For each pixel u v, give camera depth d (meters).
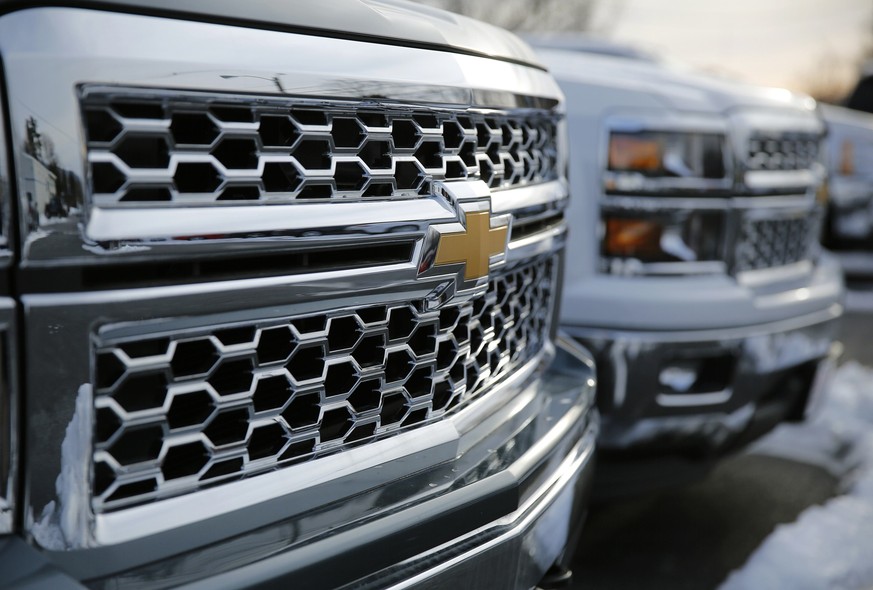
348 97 1.04
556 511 1.42
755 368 2.46
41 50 0.78
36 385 0.80
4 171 0.76
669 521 3.00
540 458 1.37
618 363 2.31
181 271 0.89
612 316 2.31
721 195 2.45
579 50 4.35
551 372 1.83
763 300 2.53
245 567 0.91
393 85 1.10
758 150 2.60
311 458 1.10
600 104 2.38
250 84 0.93
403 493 1.13
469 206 1.21
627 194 2.34
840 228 7.07
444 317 1.29
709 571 2.64
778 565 2.68
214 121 0.91
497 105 1.36
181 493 0.95
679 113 2.40
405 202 1.12
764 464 3.56
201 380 0.93
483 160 1.34
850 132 7.02
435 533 1.12
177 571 0.89
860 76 10.38
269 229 0.94
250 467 1.02
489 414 1.46
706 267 2.45
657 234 2.38
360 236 1.05
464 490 1.18
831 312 2.83
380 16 1.13
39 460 0.81
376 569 1.04
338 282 1.03
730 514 3.07
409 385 1.25
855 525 2.98
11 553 0.79
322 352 1.07
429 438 1.27
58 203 0.79
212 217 0.89
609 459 2.39
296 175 0.99
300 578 0.95
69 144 0.79
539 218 1.55
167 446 0.92
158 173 0.86
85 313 0.81
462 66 1.26
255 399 1.02
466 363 1.37
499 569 1.24
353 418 1.14
